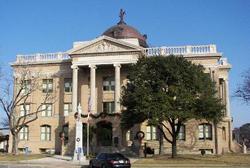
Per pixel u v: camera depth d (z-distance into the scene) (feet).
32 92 233.96
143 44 251.60
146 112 150.41
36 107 234.17
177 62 158.40
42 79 237.45
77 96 222.69
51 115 233.55
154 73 158.30
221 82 234.79
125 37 245.45
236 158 158.71
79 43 225.15
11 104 204.95
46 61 236.02
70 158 172.86
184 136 211.20
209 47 215.92
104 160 111.55
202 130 210.59
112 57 216.13
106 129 206.08
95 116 209.67
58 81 234.99
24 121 211.61
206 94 155.43
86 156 168.76
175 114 148.56
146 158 164.14
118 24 259.80
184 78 156.35
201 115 153.48
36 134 232.94
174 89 152.15
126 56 214.48
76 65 220.02
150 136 213.05
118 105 210.59
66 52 225.97
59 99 233.76
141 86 157.48
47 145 230.07
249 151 247.50
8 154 196.85
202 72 161.27
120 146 200.03
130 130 209.56
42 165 136.36
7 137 262.26
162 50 216.74
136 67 164.14
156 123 149.48
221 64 236.84
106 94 225.35
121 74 222.69
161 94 151.94
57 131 230.07
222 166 122.42
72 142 208.85
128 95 160.25
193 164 130.93
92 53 217.97
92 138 200.64
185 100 150.61
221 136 209.97
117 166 109.40
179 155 182.19
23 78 219.00
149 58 163.94
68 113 229.86
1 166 129.59
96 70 228.43
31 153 220.84
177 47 217.77
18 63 235.61
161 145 195.21
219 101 158.92
